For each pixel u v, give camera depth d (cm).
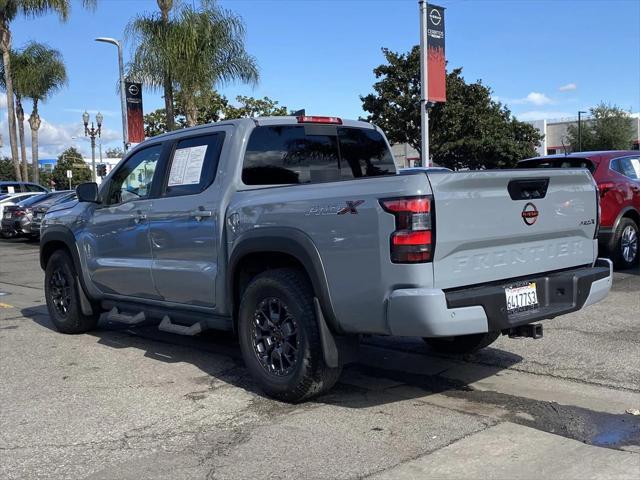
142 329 761
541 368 550
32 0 2548
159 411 469
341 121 605
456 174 403
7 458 392
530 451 382
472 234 412
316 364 453
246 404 480
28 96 3189
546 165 1064
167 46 1728
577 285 467
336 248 427
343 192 425
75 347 673
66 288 730
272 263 502
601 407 454
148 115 3206
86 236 681
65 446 408
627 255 1016
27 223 2052
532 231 453
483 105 3425
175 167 579
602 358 569
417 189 390
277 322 479
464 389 504
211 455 390
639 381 507
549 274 473
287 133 559
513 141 3425
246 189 524
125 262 625
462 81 3403
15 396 509
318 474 360
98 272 668
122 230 627
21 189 2600
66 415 464
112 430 434
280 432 423
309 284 461
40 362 613
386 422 436
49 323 809
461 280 412
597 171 995
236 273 508
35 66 3105
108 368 587
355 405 472
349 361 457
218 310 530
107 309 703
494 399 479
